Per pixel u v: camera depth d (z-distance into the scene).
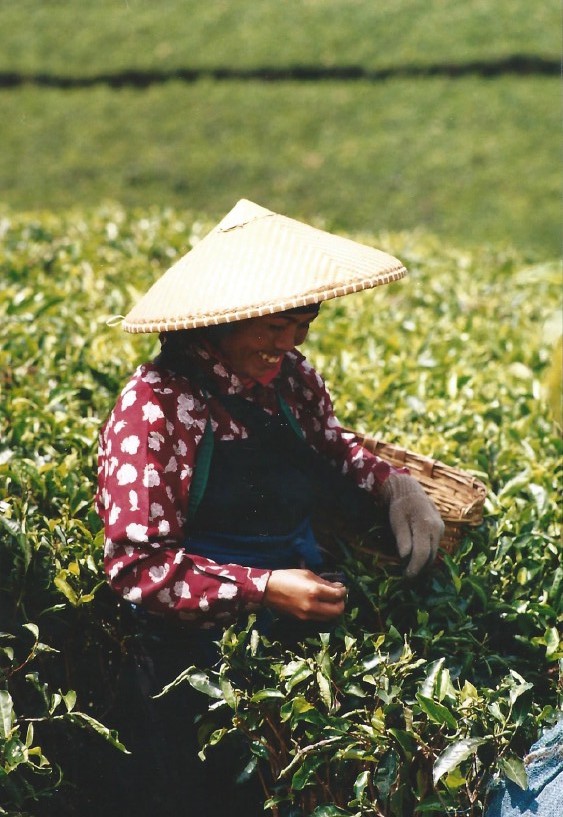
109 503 2.13
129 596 2.10
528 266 5.72
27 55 16.02
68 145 14.10
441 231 12.27
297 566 2.33
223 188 13.24
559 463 2.99
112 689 2.39
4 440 2.79
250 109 14.65
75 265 4.89
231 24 16.64
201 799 2.28
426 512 2.42
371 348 3.95
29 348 3.46
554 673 2.42
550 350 4.10
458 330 4.43
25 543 2.21
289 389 2.43
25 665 2.18
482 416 3.39
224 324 2.16
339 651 2.32
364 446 2.70
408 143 13.84
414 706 2.12
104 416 3.09
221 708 2.22
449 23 16.12
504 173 13.20
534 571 2.51
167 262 5.20
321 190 13.11
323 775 2.19
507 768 2.02
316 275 2.05
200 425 2.18
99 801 2.40
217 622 2.11
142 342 3.72
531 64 15.08
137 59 15.79
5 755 2.00
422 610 2.40
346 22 16.42
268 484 2.26
